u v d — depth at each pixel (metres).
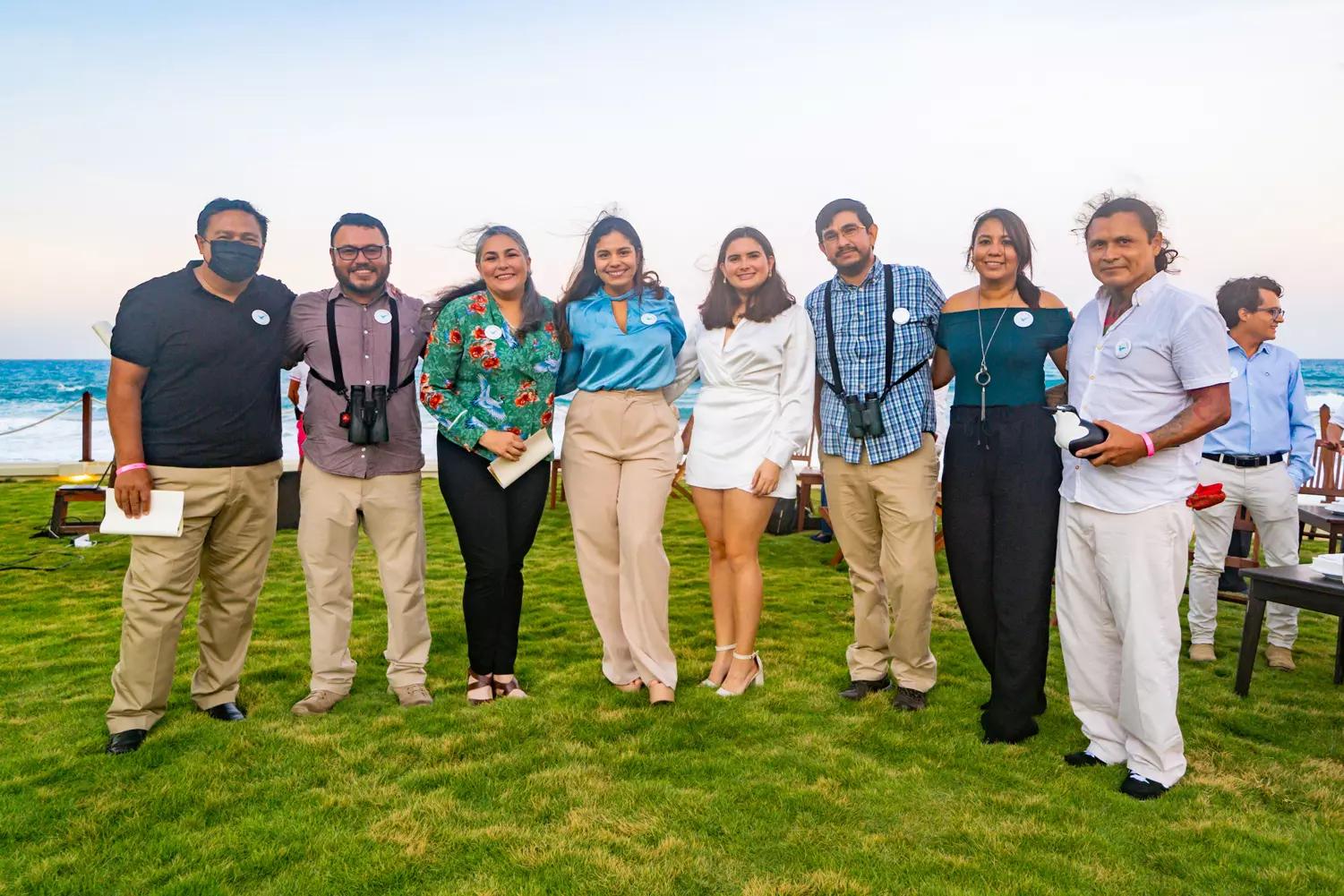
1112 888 2.00
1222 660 3.97
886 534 3.12
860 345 3.10
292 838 2.22
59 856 2.12
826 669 3.68
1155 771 2.53
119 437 2.69
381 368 3.06
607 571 3.36
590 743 2.85
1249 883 2.03
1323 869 2.08
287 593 5.05
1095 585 2.69
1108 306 2.63
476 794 2.48
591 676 3.55
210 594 3.03
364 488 3.10
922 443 3.04
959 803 2.43
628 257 3.15
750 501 3.23
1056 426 2.53
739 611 3.34
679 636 4.25
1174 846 2.19
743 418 3.23
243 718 3.06
